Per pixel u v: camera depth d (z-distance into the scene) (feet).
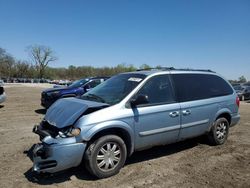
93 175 15.76
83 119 15.33
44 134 15.78
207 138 22.41
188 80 20.52
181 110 19.16
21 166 17.65
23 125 30.91
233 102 23.25
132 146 17.08
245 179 16.07
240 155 20.30
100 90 19.21
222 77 23.49
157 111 17.84
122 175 16.43
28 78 338.75
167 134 18.54
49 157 14.71
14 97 72.43
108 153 16.03
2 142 23.21
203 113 20.72
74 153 14.94
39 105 52.24
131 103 16.94
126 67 283.18
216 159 19.39
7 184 15.11
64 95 38.47
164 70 19.76
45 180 15.66
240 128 29.86
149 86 18.19
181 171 17.15
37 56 349.00
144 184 15.26
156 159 19.20
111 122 15.89
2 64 325.83
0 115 38.70
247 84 95.55
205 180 15.88
